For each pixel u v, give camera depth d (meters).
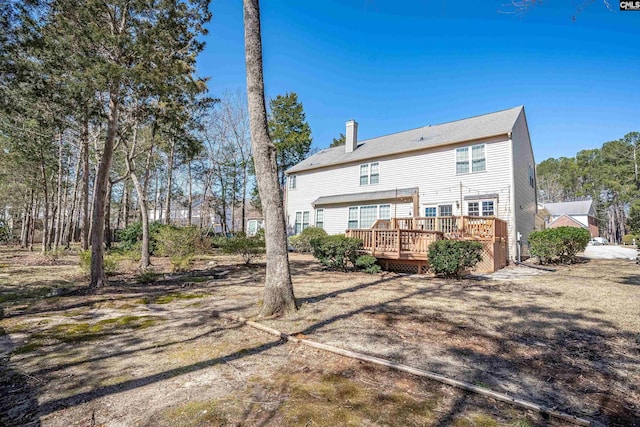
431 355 3.50
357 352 3.53
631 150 37.47
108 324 4.79
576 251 12.64
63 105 8.41
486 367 3.21
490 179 13.68
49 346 3.86
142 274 9.72
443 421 2.28
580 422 2.28
